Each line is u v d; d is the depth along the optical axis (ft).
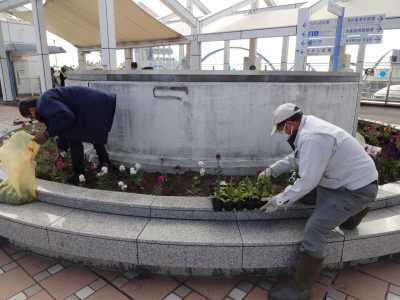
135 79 12.49
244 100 12.04
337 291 8.27
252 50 61.21
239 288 8.43
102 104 11.44
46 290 8.38
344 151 7.34
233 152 12.55
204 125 12.25
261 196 9.52
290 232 8.75
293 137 7.96
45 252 9.86
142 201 9.80
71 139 11.52
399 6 37.86
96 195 10.26
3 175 12.14
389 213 9.92
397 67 55.47
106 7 26.89
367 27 23.90
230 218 9.41
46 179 12.40
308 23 24.84
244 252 8.21
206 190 11.16
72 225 9.07
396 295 8.14
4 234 9.89
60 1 41.04
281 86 12.16
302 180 7.30
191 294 8.20
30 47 52.44
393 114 39.01
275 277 8.87
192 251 8.24
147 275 8.95
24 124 22.06
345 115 14.10
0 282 8.70
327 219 7.47
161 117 12.50
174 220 9.46
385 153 14.08
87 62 89.76
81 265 9.43
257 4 58.59
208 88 11.84
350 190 7.54
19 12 51.03
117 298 8.06
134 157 13.24
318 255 7.48
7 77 49.78
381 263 9.51
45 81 40.45
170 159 12.71
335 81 13.25
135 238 8.36
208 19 49.47
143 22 42.98
